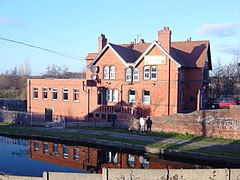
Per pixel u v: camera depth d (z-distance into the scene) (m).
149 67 31.03
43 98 37.12
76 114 34.84
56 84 36.06
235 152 19.00
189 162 19.33
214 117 23.17
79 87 34.50
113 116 30.16
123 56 32.66
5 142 27.70
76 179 11.32
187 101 33.53
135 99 31.78
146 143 21.97
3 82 80.56
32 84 37.75
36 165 20.30
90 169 19.45
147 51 30.73
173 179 11.12
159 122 25.89
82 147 24.86
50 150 24.73
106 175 11.17
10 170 18.97
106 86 33.09
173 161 19.94
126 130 27.22
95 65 33.62
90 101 33.88
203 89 35.41
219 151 19.30
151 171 11.13
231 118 22.41
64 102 35.59
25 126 31.75
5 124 33.31
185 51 35.31
